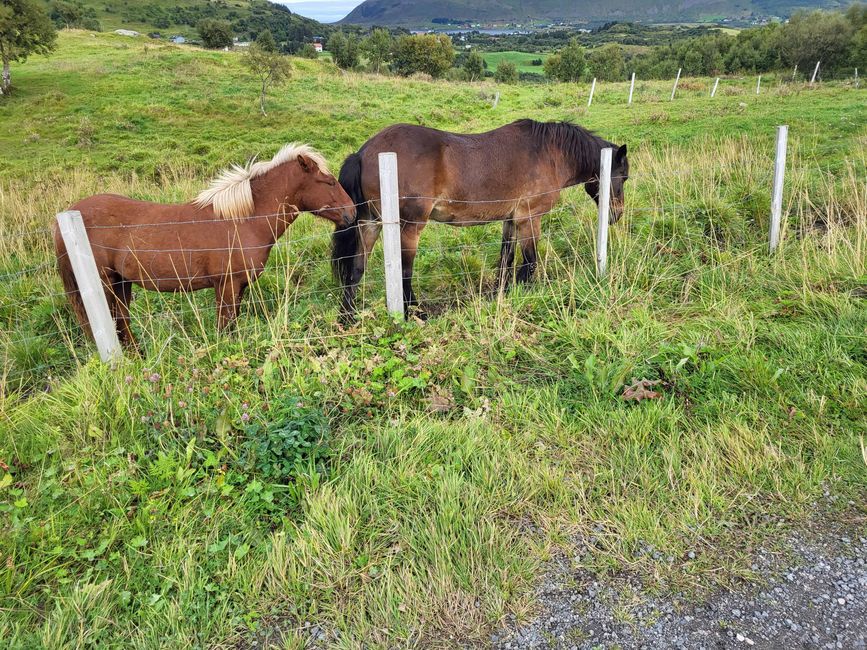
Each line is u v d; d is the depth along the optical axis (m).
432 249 6.35
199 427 3.02
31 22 31.92
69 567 2.39
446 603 2.20
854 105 15.18
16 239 6.55
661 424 3.16
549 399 3.41
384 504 2.62
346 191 4.71
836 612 2.14
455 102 26.77
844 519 2.54
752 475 2.76
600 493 2.73
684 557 2.40
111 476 2.69
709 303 4.59
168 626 2.12
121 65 31.08
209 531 2.52
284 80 28.12
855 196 6.07
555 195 5.34
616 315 4.38
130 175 13.57
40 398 3.53
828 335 3.81
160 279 4.08
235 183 4.07
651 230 5.61
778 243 5.50
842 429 3.03
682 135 13.05
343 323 4.56
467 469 2.89
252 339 4.05
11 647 1.98
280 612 2.20
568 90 29.19
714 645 2.03
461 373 3.63
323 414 3.17
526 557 2.39
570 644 2.05
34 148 17.91
